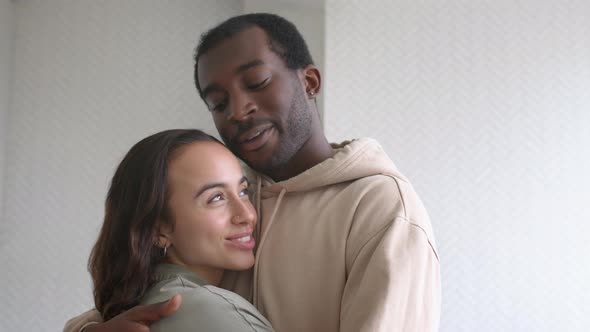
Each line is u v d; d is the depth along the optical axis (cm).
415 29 272
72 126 296
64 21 300
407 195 98
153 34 301
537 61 272
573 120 270
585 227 265
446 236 265
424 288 90
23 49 299
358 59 269
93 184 294
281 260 99
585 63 272
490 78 271
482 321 262
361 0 271
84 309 291
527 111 270
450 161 267
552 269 263
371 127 267
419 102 269
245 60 100
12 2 296
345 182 104
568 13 275
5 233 291
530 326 261
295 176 108
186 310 85
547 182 267
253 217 99
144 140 100
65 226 292
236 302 87
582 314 261
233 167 98
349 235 95
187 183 95
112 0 302
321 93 272
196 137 99
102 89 297
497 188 267
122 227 97
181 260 98
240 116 100
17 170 294
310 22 276
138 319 85
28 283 290
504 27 274
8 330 288
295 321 94
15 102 296
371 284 86
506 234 265
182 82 299
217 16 302
